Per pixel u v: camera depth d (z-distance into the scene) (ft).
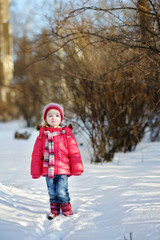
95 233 7.51
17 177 14.64
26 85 27.94
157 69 11.47
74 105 18.75
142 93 17.30
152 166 14.23
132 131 18.44
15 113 73.46
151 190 10.01
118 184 11.69
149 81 13.74
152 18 11.67
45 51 17.42
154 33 11.39
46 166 9.28
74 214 9.07
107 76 15.72
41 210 9.55
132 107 17.35
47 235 7.55
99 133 17.03
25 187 12.57
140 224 7.52
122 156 17.87
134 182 11.34
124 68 14.29
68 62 16.58
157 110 16.47
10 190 11.19
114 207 9.10
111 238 7.07
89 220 8.45
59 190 9.21
